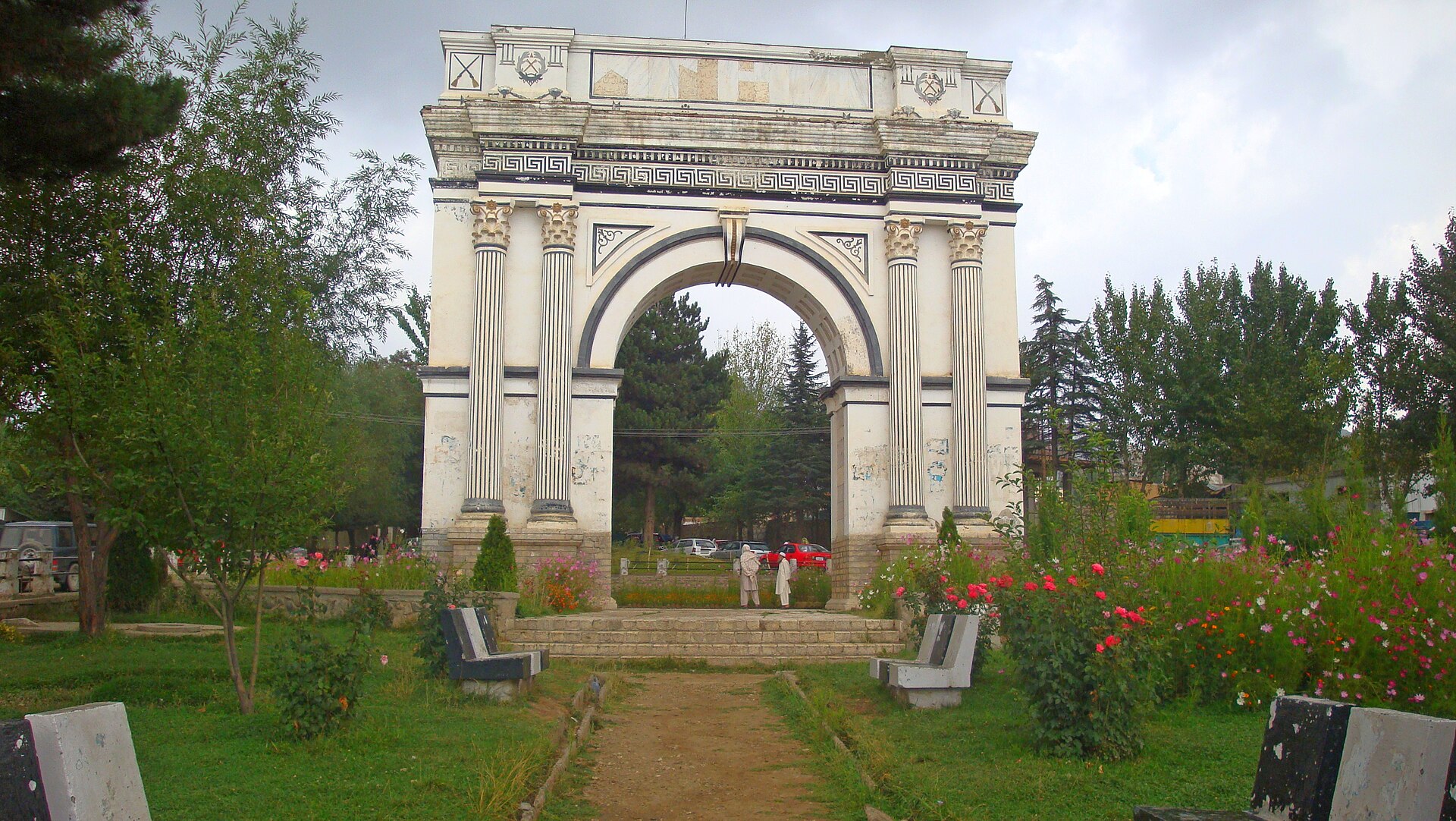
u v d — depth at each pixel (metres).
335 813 6.86
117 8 10.82
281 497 10.35
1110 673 8.48
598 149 23.19
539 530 21.31
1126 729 8.54
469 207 22.84
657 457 49.56
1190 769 8.18
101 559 16.02
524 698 11.40
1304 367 40.38
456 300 22.55
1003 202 24.19
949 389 23.36
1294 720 5.14
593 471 22.36
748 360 56.12
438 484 21.97
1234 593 11.05
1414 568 10.88
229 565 10.36
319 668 8.98
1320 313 43.03
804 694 13.28
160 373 10.35
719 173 23.50
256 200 16.61
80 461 10.96
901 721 10.75
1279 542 15.41
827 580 26.80
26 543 22.80
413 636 16.69
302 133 18.14
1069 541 11.77
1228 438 42.41
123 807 4.91
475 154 22.95
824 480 50.94
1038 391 49.94
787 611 22.67
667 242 23.14
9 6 9.48
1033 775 8.00
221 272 15.85
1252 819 5.08
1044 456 47.38
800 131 23.48
